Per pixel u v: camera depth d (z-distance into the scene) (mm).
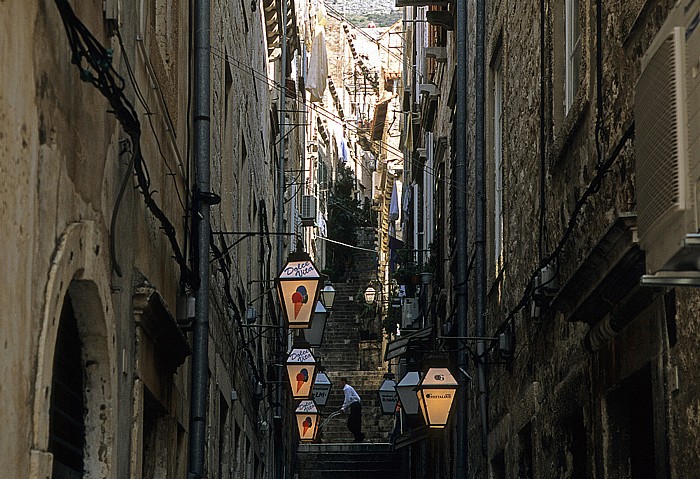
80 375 10414
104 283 10031
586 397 13664
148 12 13898
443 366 23922
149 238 13641
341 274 92250
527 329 18594
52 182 8445
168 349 14352
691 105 6855
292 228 55969
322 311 33562
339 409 64188
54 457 9539
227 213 24500
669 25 7285
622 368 11844
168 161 15312
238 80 26938
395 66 129625
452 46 33562
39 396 7852
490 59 24266
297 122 60688
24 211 7609
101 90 9164
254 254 33062
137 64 12781
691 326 9586
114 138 11227
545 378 16797
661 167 7211
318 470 51969
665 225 7062
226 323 23562
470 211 27438
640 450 12625
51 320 8148
